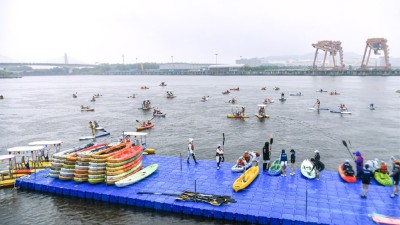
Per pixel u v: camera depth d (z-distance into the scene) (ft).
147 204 88.33
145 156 128.47
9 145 171.01
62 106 335.67
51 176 106.11
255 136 184.65
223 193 91.45
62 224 84.38
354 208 81.61
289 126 213.05
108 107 321.52
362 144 166.30
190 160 123.13
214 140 175.22
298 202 85.30
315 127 209.67
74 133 198.39
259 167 113.39
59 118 255.50
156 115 256.93
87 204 93.09
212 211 82.02
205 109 297.53
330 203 84.43
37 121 242.58
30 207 92.68
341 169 105.91
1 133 200.64
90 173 100.01
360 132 194.39
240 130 200.95
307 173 102.47
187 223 81.82
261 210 81.25
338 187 94.22
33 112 291.58
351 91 495.82
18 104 359.87
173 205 85.61
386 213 78.84
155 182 100.48
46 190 100.73
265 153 106.32
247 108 299.79
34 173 110.73
